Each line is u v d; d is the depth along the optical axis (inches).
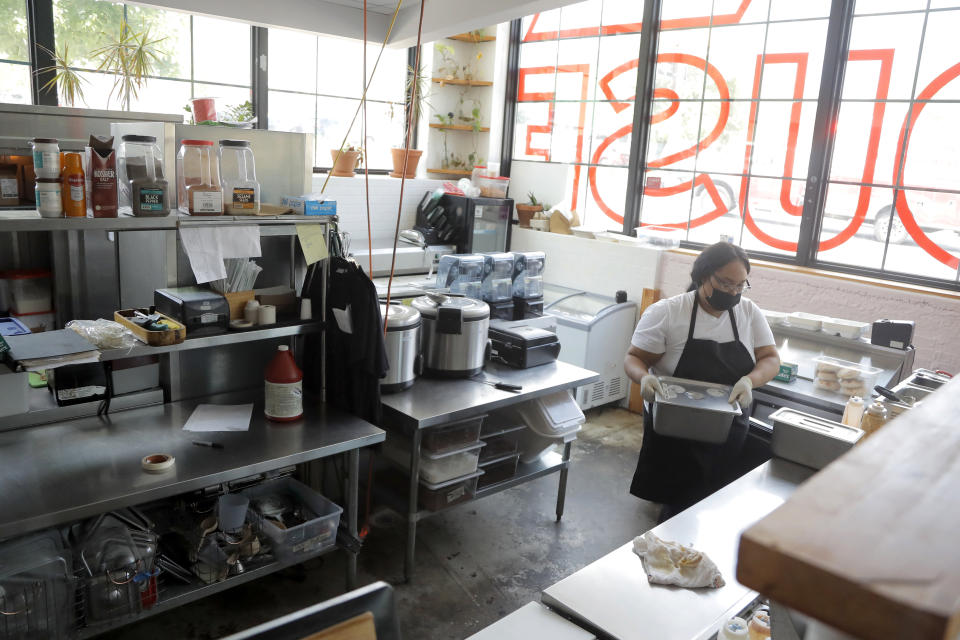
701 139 189.6
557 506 132.5
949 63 149.1
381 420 105.0
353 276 101.2
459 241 208.4
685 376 116.3
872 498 13.6
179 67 179.6
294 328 103.7
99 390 98.4
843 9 159.9
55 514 72.8
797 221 174.7
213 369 109.8
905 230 159.5
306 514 102.7
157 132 98.1
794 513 13.0
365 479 121.8
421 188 218.8
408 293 169.0
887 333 134.6
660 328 117.6
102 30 166.2
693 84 189.2
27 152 99.3
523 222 225.0
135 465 84.8
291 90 199.8
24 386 85.9
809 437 88.8
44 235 110.9
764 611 56.2
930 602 10.3
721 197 187.8
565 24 215.6
